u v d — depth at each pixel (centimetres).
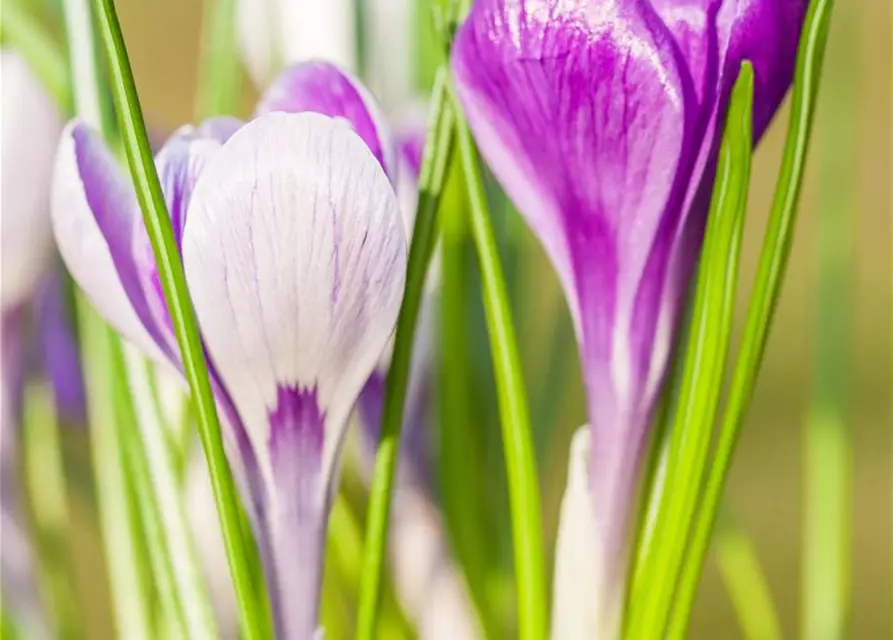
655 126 32
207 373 32
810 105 32
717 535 43
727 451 32
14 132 36
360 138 31
